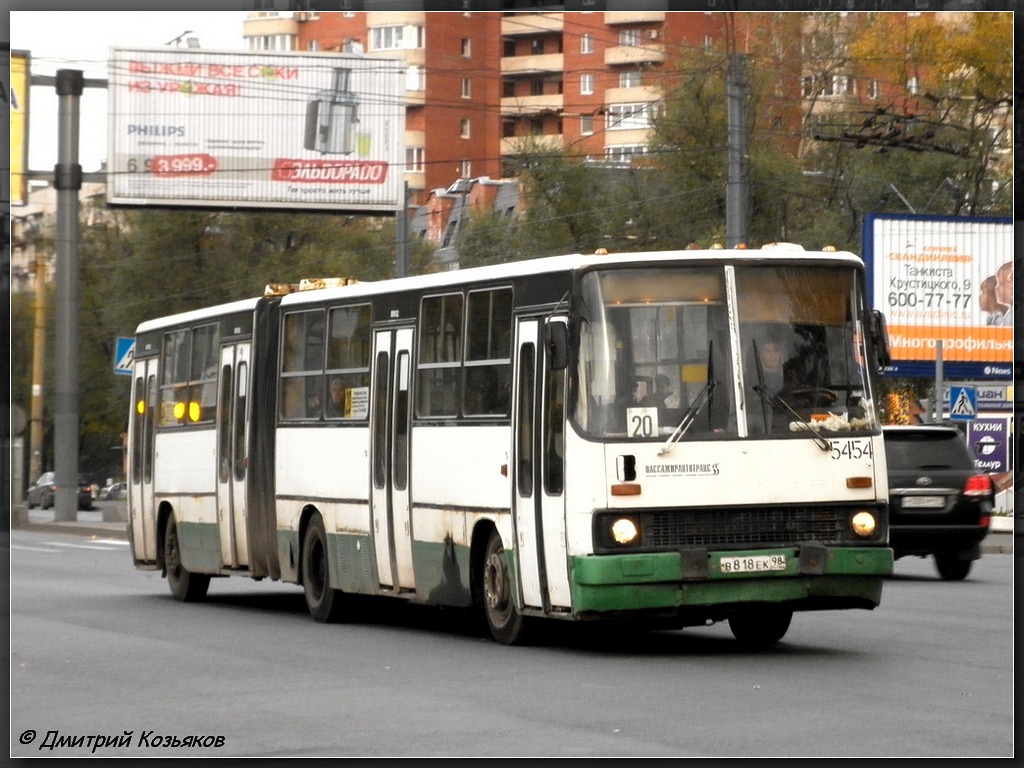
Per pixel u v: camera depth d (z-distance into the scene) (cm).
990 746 1961
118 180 11206
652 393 2841
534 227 12256
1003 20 12375
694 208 11919
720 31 13125
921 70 13625
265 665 2950
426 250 14150
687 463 2819
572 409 2859
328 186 11500
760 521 2830
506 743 2039
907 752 1923
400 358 3531
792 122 13462
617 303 2869
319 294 3928
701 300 2881
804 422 2866
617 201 12150
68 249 9519
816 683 2520
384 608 4125
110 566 6431
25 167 9225
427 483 3391
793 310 2906
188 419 4622
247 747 2072
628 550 2791
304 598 4800
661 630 3462
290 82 11438
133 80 11206
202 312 4591
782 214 12150
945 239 9100
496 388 3152
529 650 3080
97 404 14238
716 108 12000
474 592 3247
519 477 3052
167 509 4784
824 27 13338
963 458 4734
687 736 2056
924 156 12106
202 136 11312
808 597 2833
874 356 2930
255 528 4181
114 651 3234
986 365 9150
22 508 10631
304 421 3947
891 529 4656
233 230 13650
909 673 2630
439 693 2509
